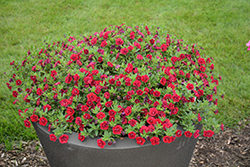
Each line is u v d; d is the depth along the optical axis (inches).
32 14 257.9
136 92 72.8
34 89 82.4
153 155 70.8
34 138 123.6
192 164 112.1
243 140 123.0
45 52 100.1
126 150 66.9
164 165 76.2
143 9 259.4
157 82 78.6
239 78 158.1
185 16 239.5
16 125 127.5
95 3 275.6
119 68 82.9
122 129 70.1
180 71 82.5
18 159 113.9
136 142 68.1
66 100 72.7
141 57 81.5
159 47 90.1
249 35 204.7
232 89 150.4
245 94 145.3
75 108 74.1
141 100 75.0
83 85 76.9
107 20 239.8
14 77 94.0
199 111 78.3
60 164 81.0
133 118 72.8
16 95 86.1
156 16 244.1
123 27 107.2
